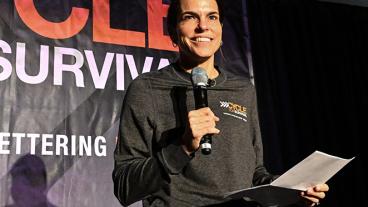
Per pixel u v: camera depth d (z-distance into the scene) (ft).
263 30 10.96
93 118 8.28
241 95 4.85
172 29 5.04
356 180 10.79
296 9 11.55
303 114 10.80
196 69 4.47
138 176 3.98
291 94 10.87
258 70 10.59
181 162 3.85
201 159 4.27
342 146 10.94
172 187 4.19
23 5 8.40
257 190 3.94
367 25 12.09
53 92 8.17
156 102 4.46
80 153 8.05
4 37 8.14
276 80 10.74
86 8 8.77
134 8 9.11
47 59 8.28
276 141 10.14
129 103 4.50
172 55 9.11
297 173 3.83
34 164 7.75
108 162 8.18
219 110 4.59
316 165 3.83
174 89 4.54
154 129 4.41
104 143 8.24
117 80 8.61
